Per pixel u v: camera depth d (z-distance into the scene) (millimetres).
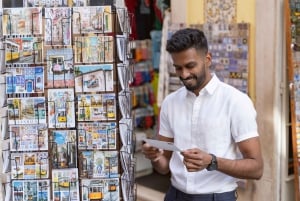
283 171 3812
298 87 3656
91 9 2105
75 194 2182
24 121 2158
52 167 2176
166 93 4539
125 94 2145
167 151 2492
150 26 5152
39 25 2121
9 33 2129
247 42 3803
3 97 2160
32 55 2131
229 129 2260
